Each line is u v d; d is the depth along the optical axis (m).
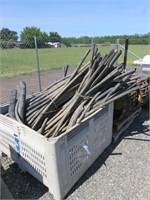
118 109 3.68
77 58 15.39
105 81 3.20
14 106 3.01
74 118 2.66
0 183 2.42
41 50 18.05
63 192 2.34
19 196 2.41
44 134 2.68
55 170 2.19
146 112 4.71
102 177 2.68
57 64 12.79
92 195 2.40
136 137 3.65
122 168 2.84
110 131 3.29
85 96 2.99
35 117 2.89
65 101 3.14
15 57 12.04
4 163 2.98
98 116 2.88
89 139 2.72
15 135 2.62
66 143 2.28
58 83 3.52
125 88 3.39
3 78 9.09
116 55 3.45
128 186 2.53
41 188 2.52
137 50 14.12
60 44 12.65
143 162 2.96
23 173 2.77
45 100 3.17
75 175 2.53
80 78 3.21
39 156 2.32
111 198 2.36
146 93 4.52
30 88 7.30
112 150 3.26
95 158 2.97
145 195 2.38
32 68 11.40
